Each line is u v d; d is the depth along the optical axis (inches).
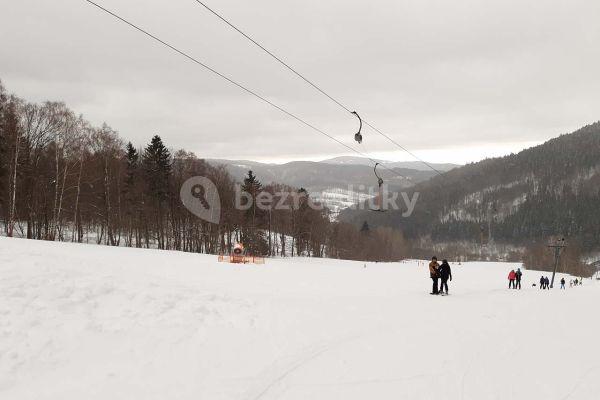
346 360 333.1
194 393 263.4
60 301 366.0
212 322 397.4
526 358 353.4
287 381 289.9
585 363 345.1
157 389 264.2
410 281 1288.1
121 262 1053.2
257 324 410.0
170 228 2928.2
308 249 4099.4
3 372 259.6
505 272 3201.3
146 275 563.2
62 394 247.9
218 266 1280.8
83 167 2230.6
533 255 5580.7
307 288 788.6
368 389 280.8
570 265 5260.8
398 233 6717.5
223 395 263.7
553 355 364.5
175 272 954.7
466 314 537.3
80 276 438.0
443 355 353.1
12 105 1962.4
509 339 414.0
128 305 396.5
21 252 506.3
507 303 660.7
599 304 718.5
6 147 1859.0
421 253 7790.4
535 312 581.6
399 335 411.5
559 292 970.1
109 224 2358.5
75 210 2176.4
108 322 351.9
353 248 5246.1
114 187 2507.4
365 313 505.7
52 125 2151.8
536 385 294.8
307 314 470.3
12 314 323.6
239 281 839.1
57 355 290.0
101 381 267.1
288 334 390.9
